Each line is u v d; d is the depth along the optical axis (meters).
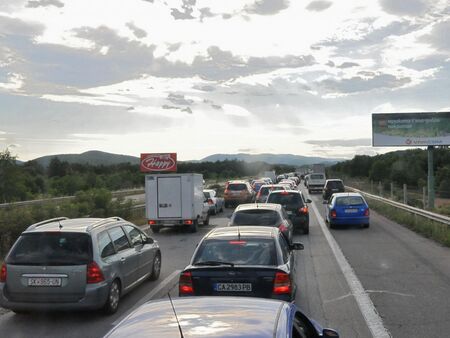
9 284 8.68
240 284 7.46
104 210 26.00
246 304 3.85
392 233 20.95
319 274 12.51
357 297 10.09
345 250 16.45
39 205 20.94
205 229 24.98
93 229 9.16
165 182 23.39
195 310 3.68
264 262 7.78
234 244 8.12
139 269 10.74
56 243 8.80
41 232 8.90
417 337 7.57
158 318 3.51
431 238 19.14
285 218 14.62
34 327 8.48
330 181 41.03
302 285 11.26
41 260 8.69
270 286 7.43
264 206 14.62
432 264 13.70
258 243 8.12
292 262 8.70
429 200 36.19
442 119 40.75
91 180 59.72
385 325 8.19
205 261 7.89
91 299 8.61
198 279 7.55
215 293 7.49
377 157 94.00
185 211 23.30
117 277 9.38
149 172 42.81
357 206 22.50
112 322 8.68
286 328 3.47
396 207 28.88
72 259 8.68
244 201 38.78
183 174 23.33
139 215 29.20
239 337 3.11
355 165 99.38
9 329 8.39
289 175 93.94
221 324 3.34
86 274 8.65
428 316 8.69
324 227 23.59
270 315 3.60
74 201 26.22
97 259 8.80
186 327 3.28
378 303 9.61
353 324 8.27
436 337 7.56
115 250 9.65
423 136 40.91
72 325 8.55
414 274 12.34
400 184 63.34
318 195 54.12
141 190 59.53
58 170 84.44
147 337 3.14
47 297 8.60
